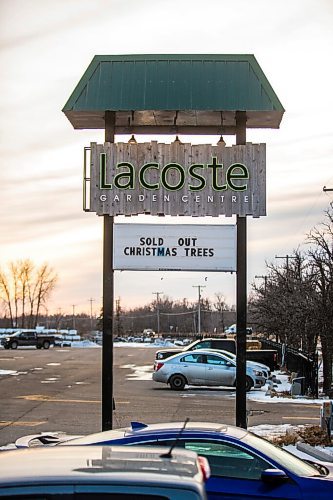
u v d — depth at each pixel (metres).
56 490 3.31
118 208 13.85
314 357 25.23
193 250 13.77
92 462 3.67
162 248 13.77
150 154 13.95
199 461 3.79
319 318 25.36
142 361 45.12
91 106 13.82
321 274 29.14
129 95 13.85
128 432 7.03
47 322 142.12
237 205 13.84
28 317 112.88
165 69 14.03
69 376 31.73
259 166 13.91
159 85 13.90
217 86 13.88
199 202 13.88
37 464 3.64
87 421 17.80
